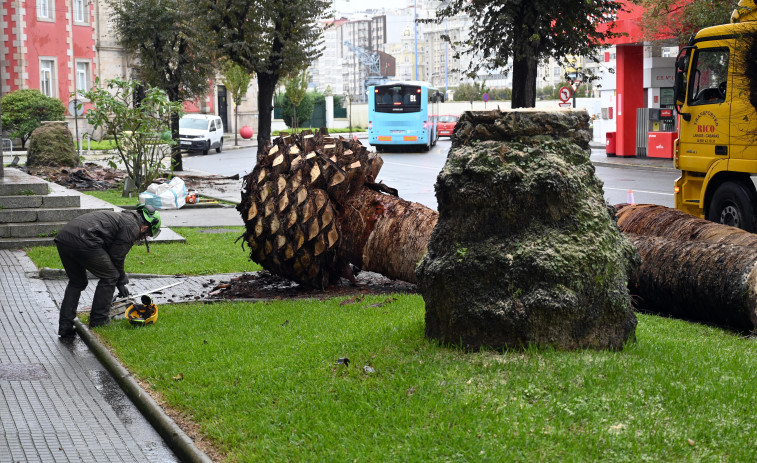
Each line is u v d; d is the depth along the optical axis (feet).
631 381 17.89
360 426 16.70
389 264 32.48
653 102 115.75
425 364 19.57
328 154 32.73
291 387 19.65
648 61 114.62
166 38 95.55
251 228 32.89
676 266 28.84
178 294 33.78
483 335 20.25
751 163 39.73
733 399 17.13
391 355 20.74
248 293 33.42
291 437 16.70
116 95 71.26
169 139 72.18
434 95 172.04
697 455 14.62
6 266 40.37
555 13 57.41
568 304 19.52
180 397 20.06
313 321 26.94
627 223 35.14
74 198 49.06
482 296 20.15
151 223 29.32
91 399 21.76
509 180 20.02
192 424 18.66
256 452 16.26
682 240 31.81
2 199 47.29
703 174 43.83
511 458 14.62
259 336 25.22
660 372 18.56
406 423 16.46
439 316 21.08
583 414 16.26
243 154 152.97
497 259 19.98
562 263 19.67
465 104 268.00
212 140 154.40
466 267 20.22
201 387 20.79
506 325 19.83
